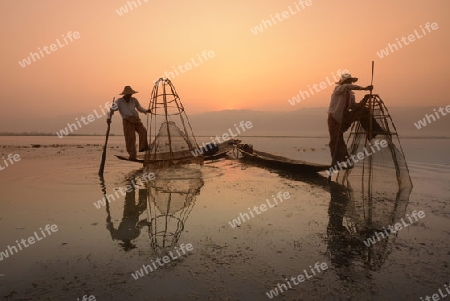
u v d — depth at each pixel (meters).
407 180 6.61
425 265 3.01
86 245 3.51
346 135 8.66
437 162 11.24
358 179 6.83
